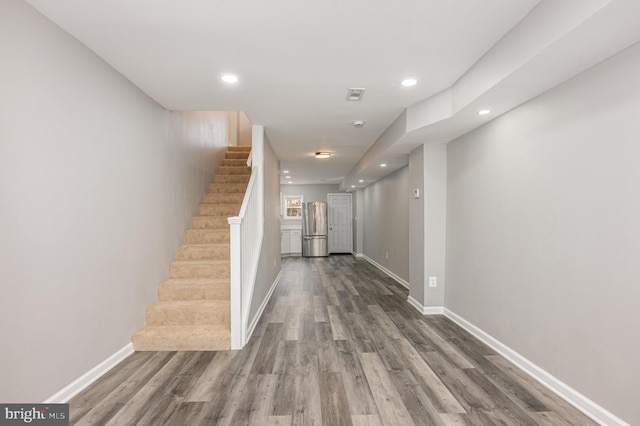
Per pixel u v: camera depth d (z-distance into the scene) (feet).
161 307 10.00
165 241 11.32
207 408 6.50
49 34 6.17
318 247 32.48
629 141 5.48
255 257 12.07
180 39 6.71
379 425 5.97
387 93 9.54
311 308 13.83
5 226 5.32
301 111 11.14
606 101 5.89
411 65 7.83
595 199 6.12
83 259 7.14
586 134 6.31
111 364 8.13
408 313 13.05
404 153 14.39
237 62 7.68
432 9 5.72
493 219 9.47
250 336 10.48
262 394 7.02
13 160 5.46
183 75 8.41
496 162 9.30
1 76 5.26
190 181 13.96
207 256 12.41
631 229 5.45
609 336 5.83
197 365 8.37
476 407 6.53
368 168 18.70
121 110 8.58
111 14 5.90
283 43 6.84
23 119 5.65
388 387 7.30
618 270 5.67
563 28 5.07
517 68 6.22
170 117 11.69
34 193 5.86
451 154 12.17
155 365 8.35
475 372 8.03
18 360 5.54
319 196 34.83
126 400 6.76
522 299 8.21
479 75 7.58
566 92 6.79
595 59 5.90
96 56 7.54
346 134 14.30
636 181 5.37
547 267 7.34
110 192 8.12
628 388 5.49
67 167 6.66
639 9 4.39
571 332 6.66
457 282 11.76
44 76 6.08
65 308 6.61
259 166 13.05
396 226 20.17
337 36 6.57
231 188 16.75
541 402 6.70
